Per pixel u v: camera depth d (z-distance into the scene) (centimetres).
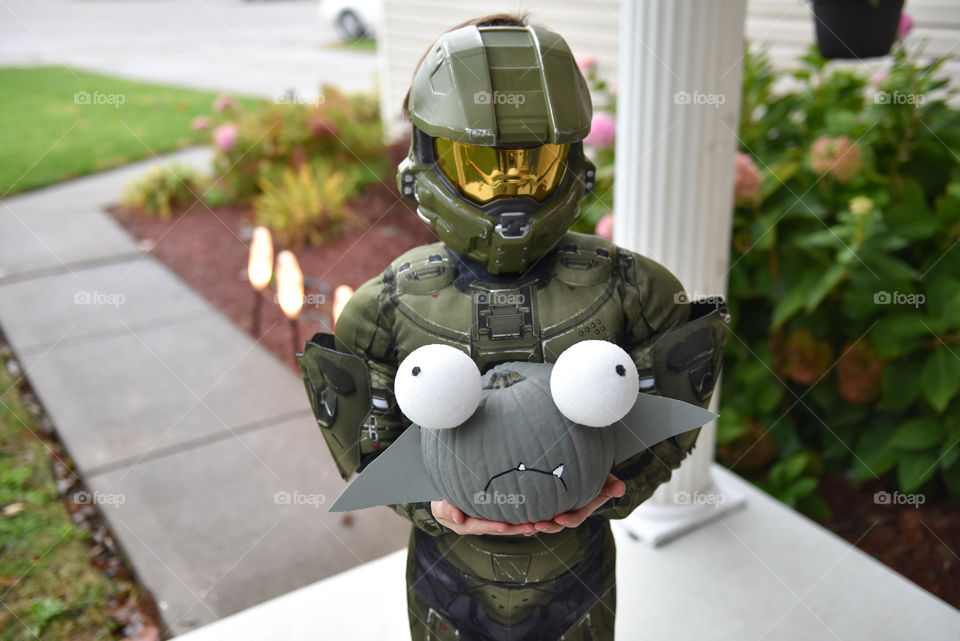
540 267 173
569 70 160
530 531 157
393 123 823
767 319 379
